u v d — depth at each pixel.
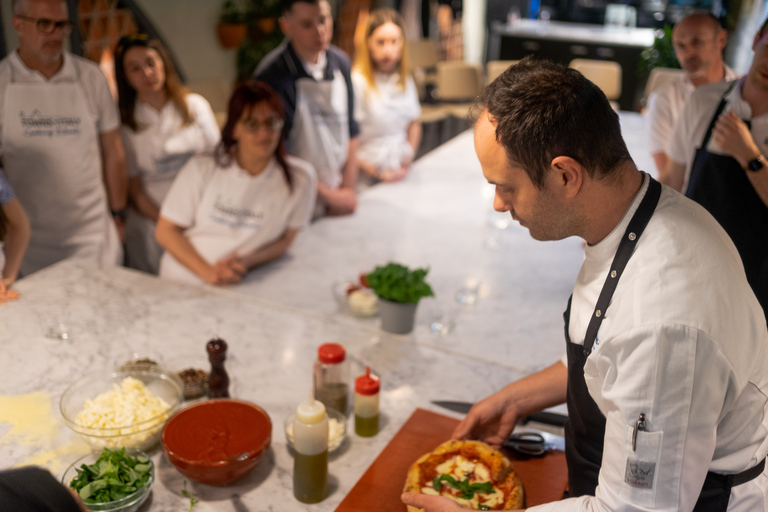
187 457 1.12
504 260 2.27
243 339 1.65
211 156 2.11
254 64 5.66
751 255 1.60
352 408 1.41
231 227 2.12
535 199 0.84
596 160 0.80
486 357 1.62
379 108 3.28
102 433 1.17
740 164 1.60
